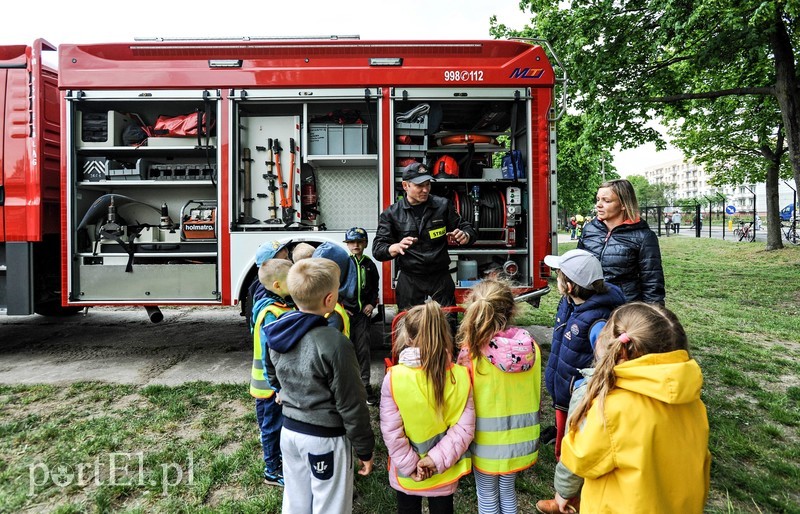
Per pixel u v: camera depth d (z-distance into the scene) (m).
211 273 4.27
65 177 4.21
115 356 4.80
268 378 2.04
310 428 1.76
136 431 3.07
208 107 4.21
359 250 3.45
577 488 1.67
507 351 1.82
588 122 9.84
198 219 4.40
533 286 4.23
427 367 1.74
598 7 9.08
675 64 10.11
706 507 2.34
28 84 4.32
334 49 4.15
